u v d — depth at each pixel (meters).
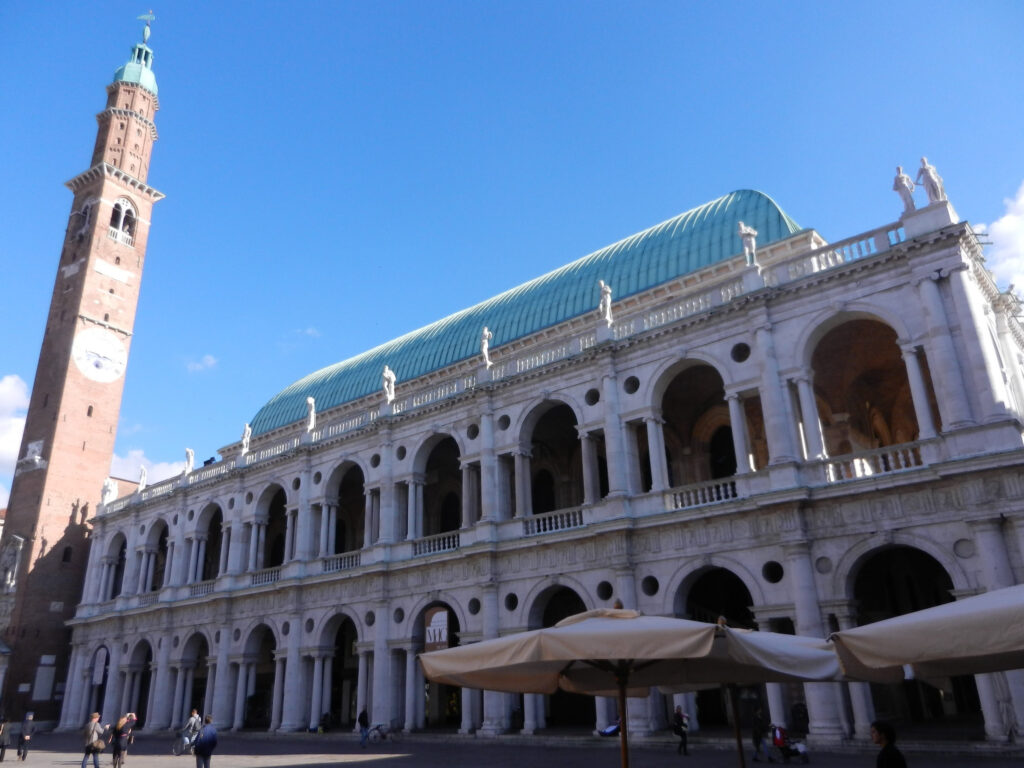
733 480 33.62
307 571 50.81
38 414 77.44
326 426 54.28
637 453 38.34
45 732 66.12
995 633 10.62
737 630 13.27
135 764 34.97
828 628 29.58
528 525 40.34
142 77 91.44
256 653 53.78
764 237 44.84
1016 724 24.39
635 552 35.69
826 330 33.53
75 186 86.69
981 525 26.75
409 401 49.22
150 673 67.75
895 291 31.28
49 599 71.56
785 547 30.92
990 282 33.94
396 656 44.41
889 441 42.41
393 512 47.28
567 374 40.91
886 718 32.91
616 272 51.34
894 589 36.59
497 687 15.91
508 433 42.62
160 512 65.69
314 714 46.81
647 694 19.53
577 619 14.27
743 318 35.34
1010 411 27.48
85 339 78.56
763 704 35.62
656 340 37.75
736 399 34.66
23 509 74.25
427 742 39.50
